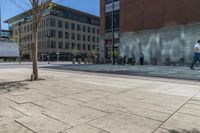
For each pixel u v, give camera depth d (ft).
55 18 215.72
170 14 72.13
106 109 14.89
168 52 72.95
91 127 11.34
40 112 14.12
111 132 10.65
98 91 21.74
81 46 246.68
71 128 11.18
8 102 16.81
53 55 213.05
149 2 78.48
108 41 97.71
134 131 10.77
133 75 38.11
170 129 11.05
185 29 68.13
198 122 12.14
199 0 64.69
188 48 67.41
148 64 79.00
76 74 40.45
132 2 84.43
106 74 40.27
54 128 11.17
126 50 87.10
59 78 33.09
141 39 81.30
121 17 88.94
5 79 31.19
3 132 10.59
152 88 23.75
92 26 262.67
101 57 100.73
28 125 11.60
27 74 40.22
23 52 238.68
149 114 13.69
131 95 19.74
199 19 64.75
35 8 29.94
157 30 76.07
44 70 51.93
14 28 243.40
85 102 16.93
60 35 221.25
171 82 28.66
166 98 18.43
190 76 35.35
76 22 240.32
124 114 13.70
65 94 20.07
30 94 19.98
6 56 144.05
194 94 20.18
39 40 220.64
